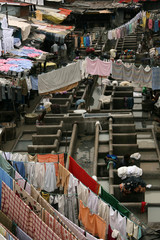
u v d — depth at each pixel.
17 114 23.89
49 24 35.50
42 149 18.94
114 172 16.92
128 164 17.67
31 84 22.81
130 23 34.03
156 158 19.05
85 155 19.66
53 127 21.05
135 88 29.20
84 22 47.06
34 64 24.62
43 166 13.92
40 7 38.59
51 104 24.53
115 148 19.03
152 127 23.25
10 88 21.58
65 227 11.19
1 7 32.19
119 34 33.69
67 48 37.62
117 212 12.19
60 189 14.48
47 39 32.88
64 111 24.92
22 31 28.16
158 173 17.70
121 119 22.06
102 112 24.80
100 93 31.03
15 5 32.62
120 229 12.22
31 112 25.39
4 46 24.50
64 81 21.77
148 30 39.31
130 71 21.78
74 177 13.17
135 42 41.03
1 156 13.56
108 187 16.75
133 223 11.95
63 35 32.69
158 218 15.16
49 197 13.30
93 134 21.77
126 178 16.69
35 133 22.45
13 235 10.13
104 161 18.67
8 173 13.22
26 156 15.06
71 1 48.03
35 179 14.17
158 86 21.48
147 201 16.30
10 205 11.60
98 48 37.94
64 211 13.30
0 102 23.62
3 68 21.78
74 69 21.64
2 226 10.29
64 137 21.19
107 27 47.38
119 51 39.00
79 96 28.31
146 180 17.73
